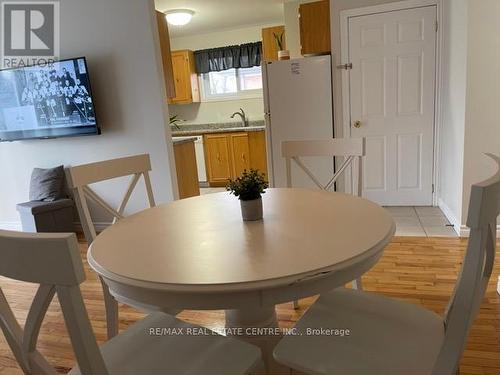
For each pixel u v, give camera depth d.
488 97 2.86
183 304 0.97
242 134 5.83
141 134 3.67
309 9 4.02
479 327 1.91
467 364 1.67
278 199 1.66
